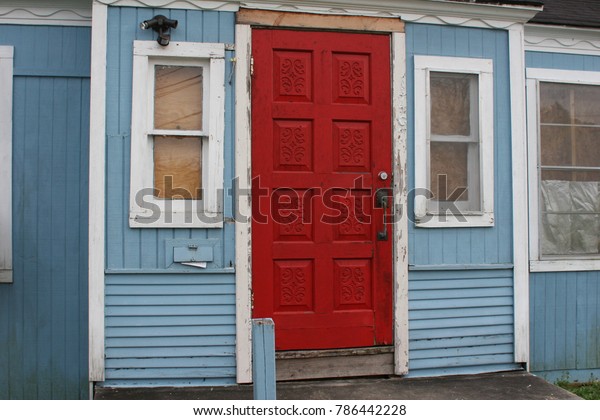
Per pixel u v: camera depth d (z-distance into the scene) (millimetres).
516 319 4227
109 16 3787
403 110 4078
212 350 3807
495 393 3775
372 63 4066
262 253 3869
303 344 3893
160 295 3771
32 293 4184
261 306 3854
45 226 4207
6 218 4168
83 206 4242
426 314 4082
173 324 3779
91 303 3699
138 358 3748
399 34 4105
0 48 4191
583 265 4758
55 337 4184
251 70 3885
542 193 4770
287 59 3959
